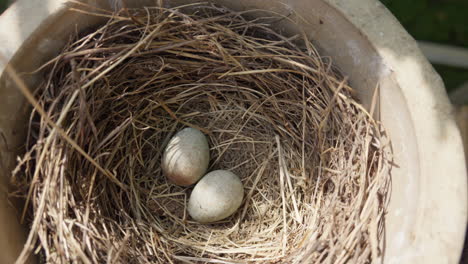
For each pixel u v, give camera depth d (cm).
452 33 35
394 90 22
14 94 23
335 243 23
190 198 27
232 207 26
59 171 23
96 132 24
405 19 35
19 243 23
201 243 27
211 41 25
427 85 21
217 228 28
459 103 34
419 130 21
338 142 25
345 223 23
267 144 28
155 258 26
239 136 28
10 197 23
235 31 26
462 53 34
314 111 26
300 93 26
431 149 21
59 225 22
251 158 28
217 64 26
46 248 22
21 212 24
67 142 23
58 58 23
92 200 25
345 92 25
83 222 23
